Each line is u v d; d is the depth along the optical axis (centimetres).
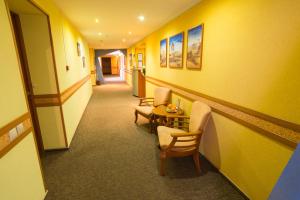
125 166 230
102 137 319
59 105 257
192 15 273
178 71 336
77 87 402
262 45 150
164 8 287
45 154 260
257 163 160
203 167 229
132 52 909
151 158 249
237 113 181
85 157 251
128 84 1066
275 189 109
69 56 339
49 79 245
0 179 116
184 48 307
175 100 355
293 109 127
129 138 314
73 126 330
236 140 184
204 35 242
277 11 135
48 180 202
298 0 120
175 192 184
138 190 187
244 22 169
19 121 142
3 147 120
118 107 530
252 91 163
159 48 451
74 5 271
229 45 192
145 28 458
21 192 140
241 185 180
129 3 266
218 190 188
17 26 222
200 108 225
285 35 130
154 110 317
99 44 883
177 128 275
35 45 231
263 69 150
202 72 252
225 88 203
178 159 247
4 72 127
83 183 197
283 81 133
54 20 254
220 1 204
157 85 482
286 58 130
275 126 141
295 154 101
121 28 455
